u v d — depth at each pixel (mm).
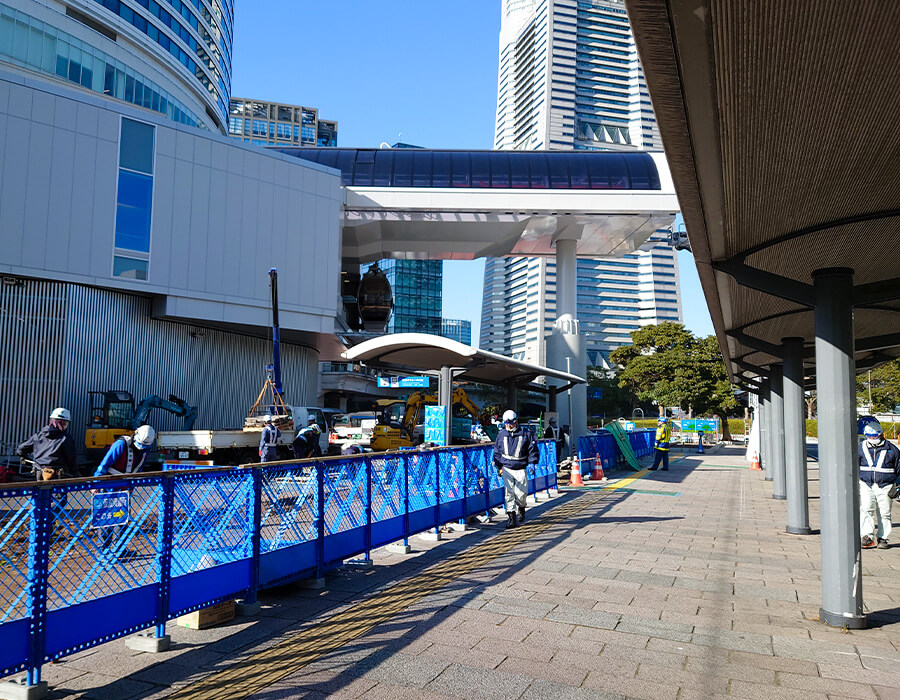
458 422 29953
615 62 176125
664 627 5922
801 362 12141
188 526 5395
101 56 46281
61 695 4277
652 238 47469
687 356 62781
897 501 17125
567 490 18109
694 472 26141
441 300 155875
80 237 23672
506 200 38125
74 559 4406
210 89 63656
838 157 5113
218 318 27438
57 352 23031
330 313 31266
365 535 8172
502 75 193500
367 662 4918
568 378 25484
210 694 4312
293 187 30359
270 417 19438
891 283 6656
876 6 3359
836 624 6098
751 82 4117
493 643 5387
